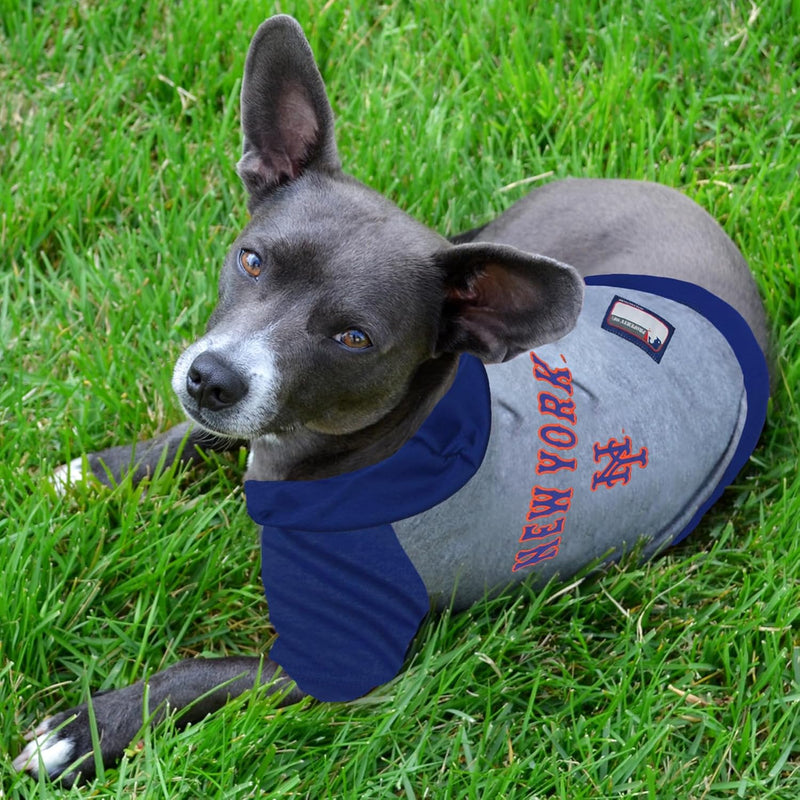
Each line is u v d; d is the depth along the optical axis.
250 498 0.94
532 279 0.87
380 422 0.95
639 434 0.98
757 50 1.36
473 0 1.41
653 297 1.03
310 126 0.94
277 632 0.95
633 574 1.02
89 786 0.93
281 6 1.35
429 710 0.97
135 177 1.25
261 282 0.91
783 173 1.27
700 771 0.94
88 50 1.34
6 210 1.20
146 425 1.11
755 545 1.07
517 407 0.95
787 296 1.20
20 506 1.04
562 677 1.01
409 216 0.94
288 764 0.93
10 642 0.96
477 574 0.96
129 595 1.01
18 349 1.14
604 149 1.32
